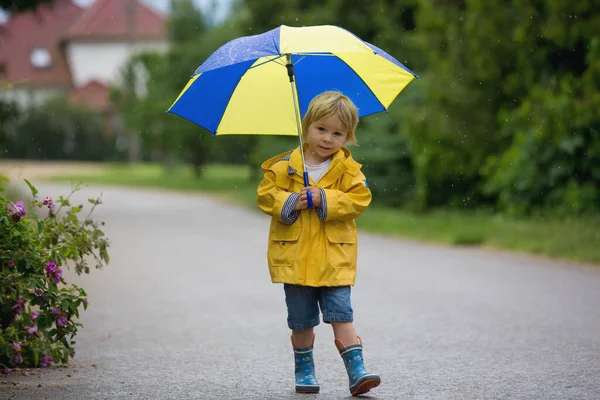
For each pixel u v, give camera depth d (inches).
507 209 765.3
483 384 236.8
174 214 1006.4
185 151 1948.8
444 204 920.9
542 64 774.5
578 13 706.8
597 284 437.7
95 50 3326.8
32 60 3331.7
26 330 249.3
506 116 800.9
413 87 1038.4
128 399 220.2
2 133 852.0
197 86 230.2
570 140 697.0
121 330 327.3
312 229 218.8
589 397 221.9
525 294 409.1
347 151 227.6
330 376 248.7
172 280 469.4
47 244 261.0
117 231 775.1
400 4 1163.3
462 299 396.5
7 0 864.9
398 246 648.4
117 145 2869.1
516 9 768.9
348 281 217.6
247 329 329.1
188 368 260.7
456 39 858.1
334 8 1200.8
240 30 1561.3
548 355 276.4
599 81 690.2
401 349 288.7
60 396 221.8
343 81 234.2
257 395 225.1
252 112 234.8
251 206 1155.3
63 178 1974.7
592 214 681.0
